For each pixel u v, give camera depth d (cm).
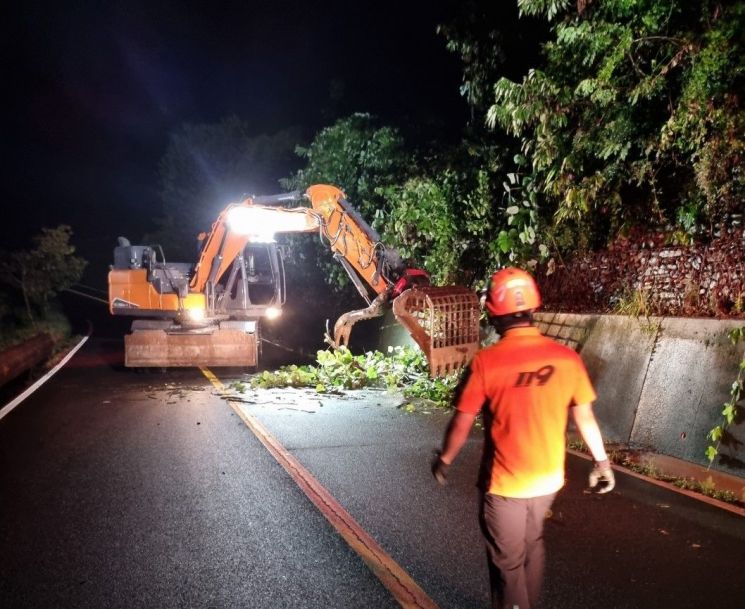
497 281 372
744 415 683
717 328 761
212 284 1495
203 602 452
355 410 1057
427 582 476
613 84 920
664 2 840
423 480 698
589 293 1085
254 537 556
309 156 1900
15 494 667
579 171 1016
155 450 827
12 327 2330
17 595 464
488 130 1398
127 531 571
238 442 859
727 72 796
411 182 1536
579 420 363
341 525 579
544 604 443
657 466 725
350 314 1262
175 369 1581
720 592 457
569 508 610
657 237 977
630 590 460
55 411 1089
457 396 363
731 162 859
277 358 1808
